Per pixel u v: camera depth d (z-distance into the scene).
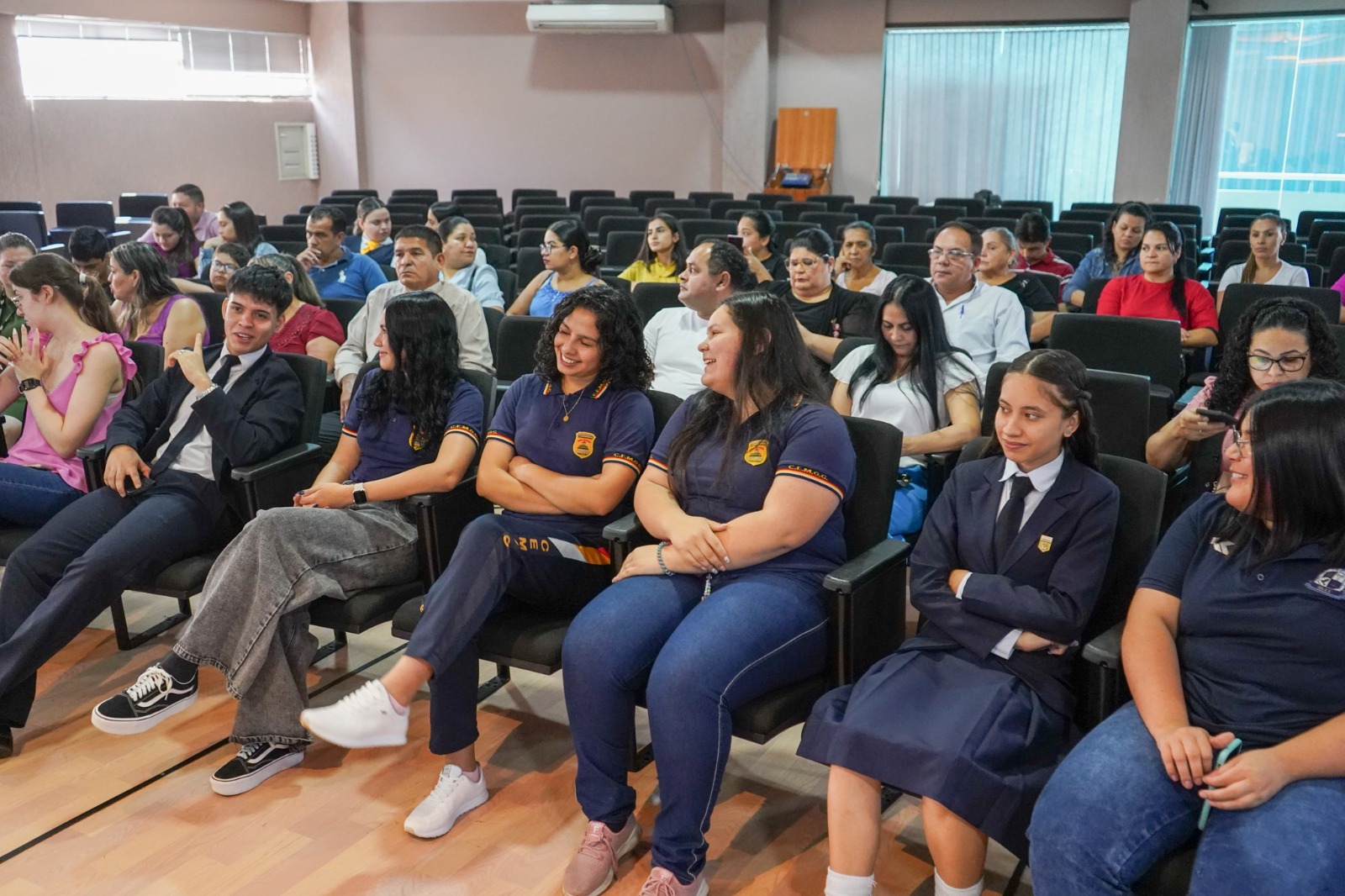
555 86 11.44
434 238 3.42
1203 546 1.66
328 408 3.74
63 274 2.72
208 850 1.99
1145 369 3.23
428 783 2.21
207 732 2.42
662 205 8.73
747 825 2.04
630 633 1.86
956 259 3.31
